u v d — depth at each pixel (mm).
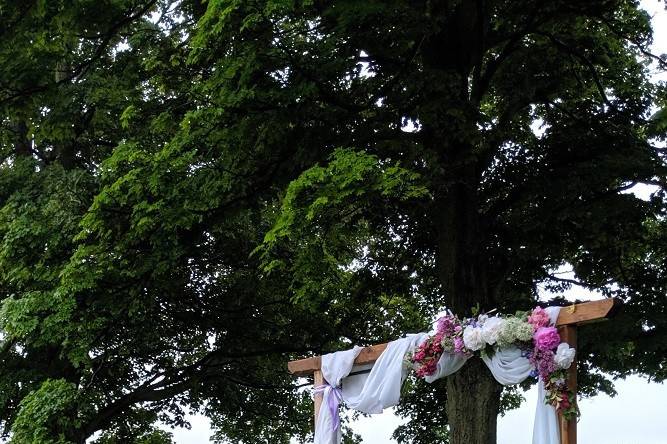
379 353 10484
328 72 13367
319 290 13688
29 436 15516
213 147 14609
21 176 17734
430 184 12797
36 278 16109
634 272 16766
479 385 13008
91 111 17938
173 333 20562
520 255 15164
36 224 16016
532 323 8914
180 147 14148
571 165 15172
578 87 16234
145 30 17875
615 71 16875
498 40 15352
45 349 18172
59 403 15742
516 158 15656
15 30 14820
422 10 13555
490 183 15711
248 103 13586
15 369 17797
